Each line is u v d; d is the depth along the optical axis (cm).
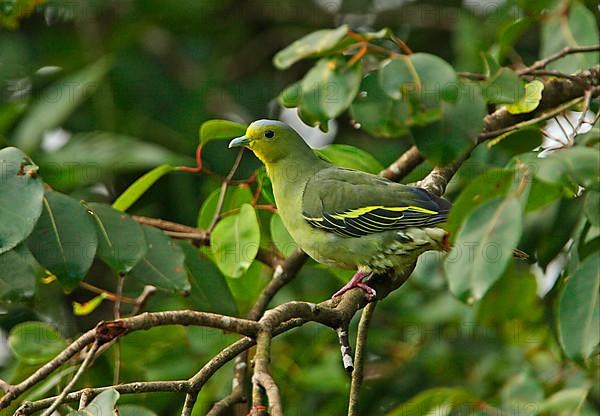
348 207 945
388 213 924
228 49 1561
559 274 1009
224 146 1374
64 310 1349
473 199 779
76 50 1474
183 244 1005
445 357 1289
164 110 1438
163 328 1087
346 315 793
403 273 964
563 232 993
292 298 1277
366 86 895
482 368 1271
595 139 816
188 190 1333
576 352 797
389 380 1285
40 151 1351
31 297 879
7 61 1452
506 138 1002
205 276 1003
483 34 1245
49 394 1005
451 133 819
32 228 795
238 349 717
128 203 1048
